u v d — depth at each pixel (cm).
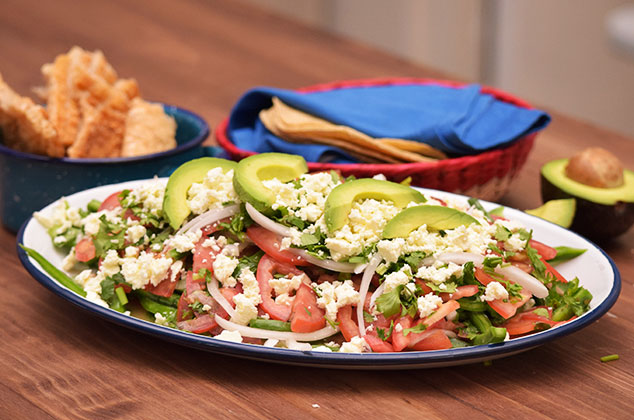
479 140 105
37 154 103
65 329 93
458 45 219
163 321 90
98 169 103
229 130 112
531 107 112
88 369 88
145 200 94
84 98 108
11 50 144
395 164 104
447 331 87
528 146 108
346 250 87
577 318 86
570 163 104
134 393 86
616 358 89
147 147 107
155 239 92
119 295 91
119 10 160
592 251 94
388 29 224
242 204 91
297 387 86
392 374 88
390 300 86
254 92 111
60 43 147
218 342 85
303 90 117
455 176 102
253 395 86
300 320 86
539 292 89
